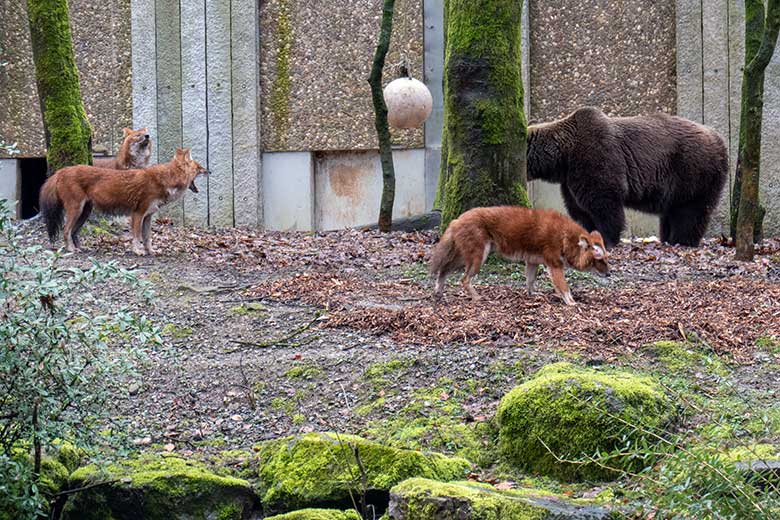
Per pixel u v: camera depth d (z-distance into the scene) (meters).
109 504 6.09
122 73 19.09
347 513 5.82
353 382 7.82
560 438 6.33
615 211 14.48
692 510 4.66
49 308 5.66
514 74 11.50
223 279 10.91
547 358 7.86
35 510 5.64
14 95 19.06
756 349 8.12
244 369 8.18
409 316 8.93
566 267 10.20
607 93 17.81
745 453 5.68
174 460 6.49
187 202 18.94
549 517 5.31
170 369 8.23
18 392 5.57
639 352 8.00
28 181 19.77
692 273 11.49
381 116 15.21
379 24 18.45
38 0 13.59
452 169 11.55
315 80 18.70
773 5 11.73
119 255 11.86
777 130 16.83
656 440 6.17
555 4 17.97
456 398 7.43
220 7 18.64
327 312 9.45
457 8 11.53
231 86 18.75
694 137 15.09
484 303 9.42
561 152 14.52
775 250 13.88
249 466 6.59
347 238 14.23
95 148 19.11
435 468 6.22
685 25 17.22
